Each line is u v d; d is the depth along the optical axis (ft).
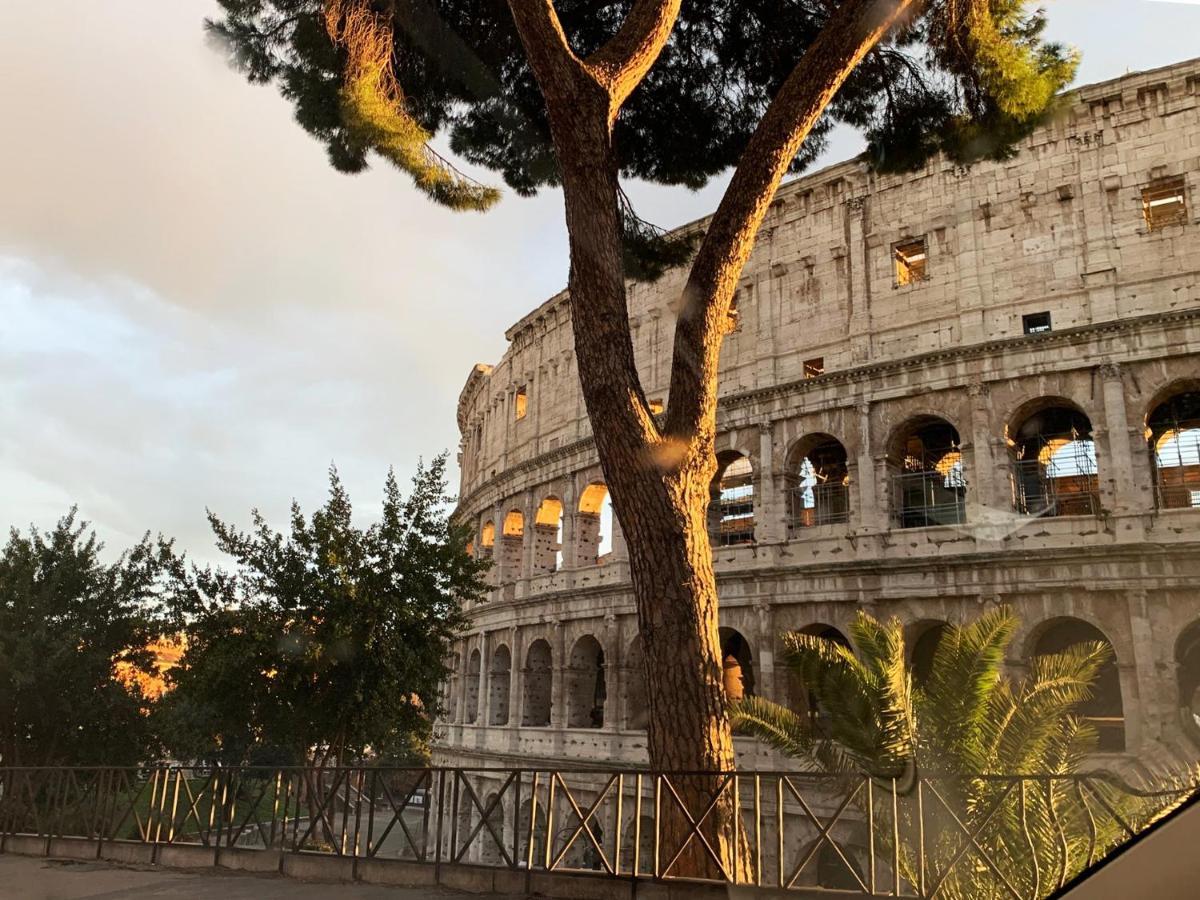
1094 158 126.21
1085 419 126.31
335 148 48.55
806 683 59.06
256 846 55.88
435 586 110.22
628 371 46.83
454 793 48.91
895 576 128.67
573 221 47.67
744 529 161.38
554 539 193.88
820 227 150.82
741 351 156.97
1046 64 60.29
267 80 47.47
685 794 41.50
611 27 58.23
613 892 41.55
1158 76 122.21
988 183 134.41
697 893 39.29
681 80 64.18
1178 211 121.29
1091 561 112.98
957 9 56.85
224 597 103.81
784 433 146.51
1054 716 57.11
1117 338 119.44
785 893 38.50
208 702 104.37
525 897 43.39
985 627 59.82
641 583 45.11
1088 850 31.04
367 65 45.34
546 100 48.06
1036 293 127.54
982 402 128.06
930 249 138.31
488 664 199.62
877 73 63.87
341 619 101.45
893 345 138.72
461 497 255.91
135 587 114.62
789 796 117.80
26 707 106.32
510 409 211.61
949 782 38.96
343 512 108.06
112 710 112.37
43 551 111.45
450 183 48.75
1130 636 107.55
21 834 64.64
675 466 45.68
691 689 43.11
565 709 168.25
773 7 59.93
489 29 50.39
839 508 148.25
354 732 102.17
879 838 43.39
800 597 136.46
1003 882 35.35
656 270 70.03
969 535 122.83
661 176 68.08
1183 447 118.93
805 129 50.29
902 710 54.29
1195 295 116.16
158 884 49.11
